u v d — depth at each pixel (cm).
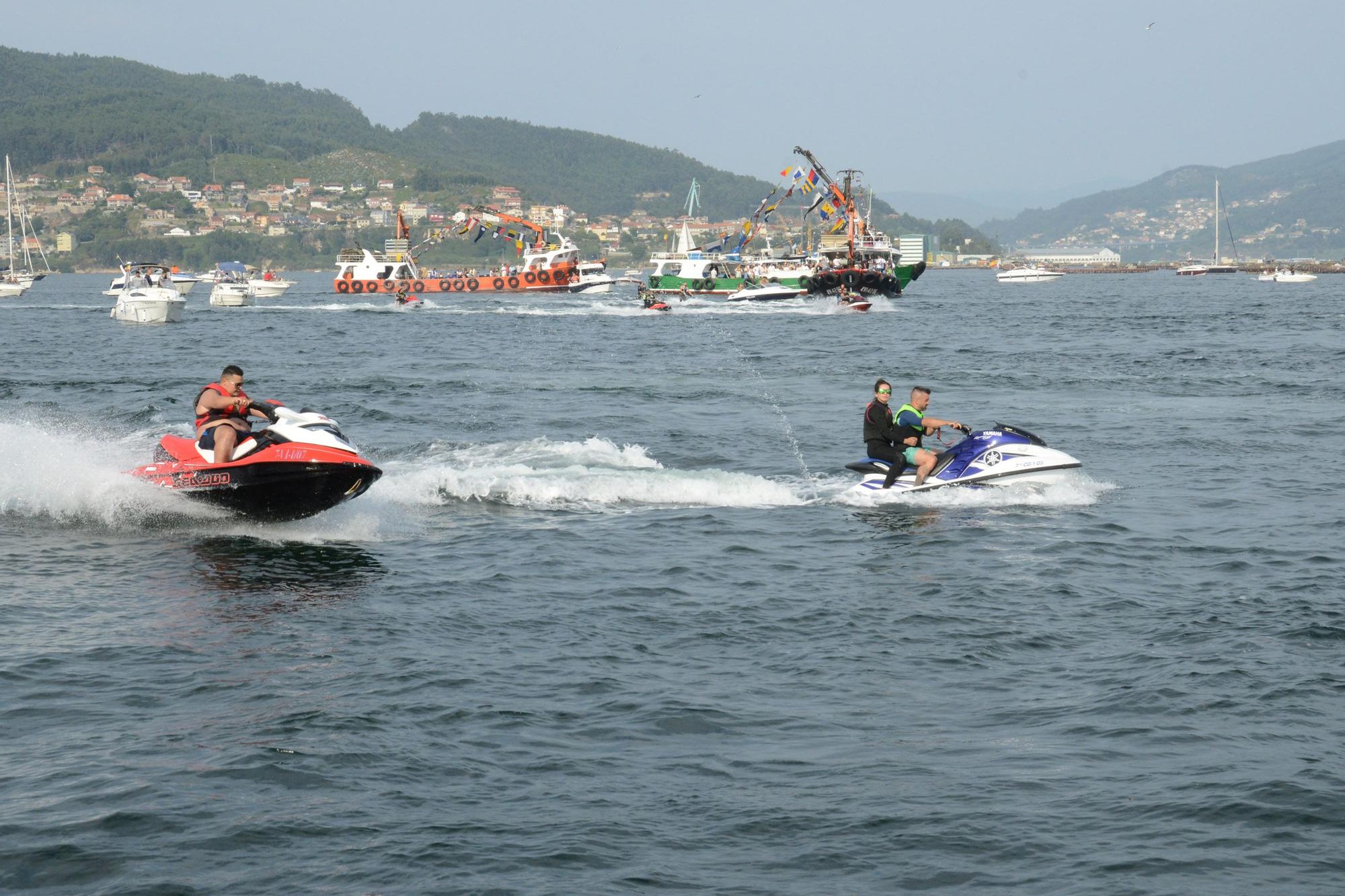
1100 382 3747
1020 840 789
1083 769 892
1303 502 1881
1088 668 1112
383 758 909
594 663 1128
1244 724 970
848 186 10412
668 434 2577
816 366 4422
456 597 1354
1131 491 1967
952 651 1165
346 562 1509
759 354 5012
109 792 847
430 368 4344
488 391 3466
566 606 1320
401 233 13712
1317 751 913
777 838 793
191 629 1227
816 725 984
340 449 1644
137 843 778
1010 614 1290
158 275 8069
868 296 10112
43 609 1290
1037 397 3353
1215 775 874
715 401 3222
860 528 1698
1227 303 10500
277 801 836
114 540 1608
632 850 775
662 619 1273
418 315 8744
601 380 3862
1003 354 4962
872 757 918
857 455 2328
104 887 728
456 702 1023
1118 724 975
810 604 1330
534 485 1905
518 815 821
